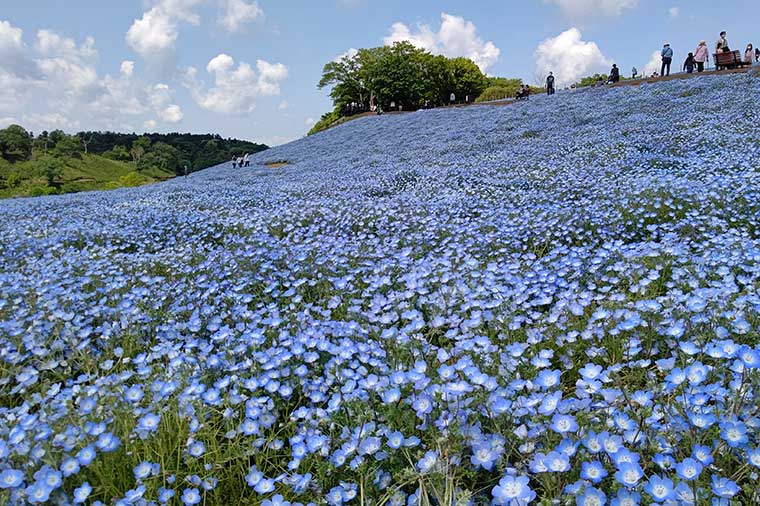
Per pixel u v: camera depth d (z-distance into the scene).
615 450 1.82
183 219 7.97
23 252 6.39
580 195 7.54
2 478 1.85
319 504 1.91
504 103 33.25
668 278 4.11
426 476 1.83
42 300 4.15
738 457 1.88
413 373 2.40
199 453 2.18
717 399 2.11
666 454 1.85
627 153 10.50
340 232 6.81
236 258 5.32
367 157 19.70
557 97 27.31
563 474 1.81
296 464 2.08
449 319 3.37
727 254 4.14
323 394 2.69
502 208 6.98
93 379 3.01
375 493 1.94
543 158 11.74
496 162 12.20
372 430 2.11
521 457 1.92
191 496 2.00
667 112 15.71
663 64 26.56
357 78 65.81
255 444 2.26
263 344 3.36
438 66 65.25
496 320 3.33
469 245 5.36
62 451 2.12
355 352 2.92
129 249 7.07
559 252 4.96
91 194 16.45
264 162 27.75
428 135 23.25
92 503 1.99
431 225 6.30
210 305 4.27
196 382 2.63
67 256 5.89
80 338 3.64
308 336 3.20
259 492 1.98
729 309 3.02
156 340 3.68
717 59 24.88
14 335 3.46
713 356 2.27
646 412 1.95
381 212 7.42
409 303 3.85
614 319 3.12
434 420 2.08
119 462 2.17
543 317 3.43
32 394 2.79
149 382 2.73
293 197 10.72
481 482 1.97
